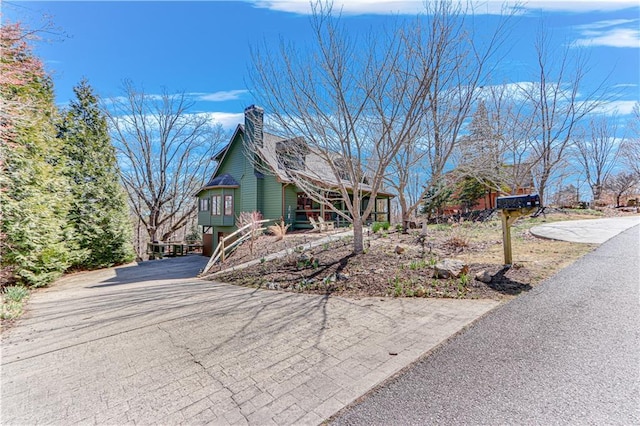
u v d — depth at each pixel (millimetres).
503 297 4066
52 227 8203
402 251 6898
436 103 6773
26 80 7199
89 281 8672
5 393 2500
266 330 3633
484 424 1833
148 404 2268
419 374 2422
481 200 20297
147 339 3553
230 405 2201
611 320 3117
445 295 4371
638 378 2182
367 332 3365
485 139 9781
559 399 2006
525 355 2580
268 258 8273
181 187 22500
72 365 2967
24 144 7496
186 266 11984
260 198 15352
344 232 11531
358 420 1950
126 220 13633
